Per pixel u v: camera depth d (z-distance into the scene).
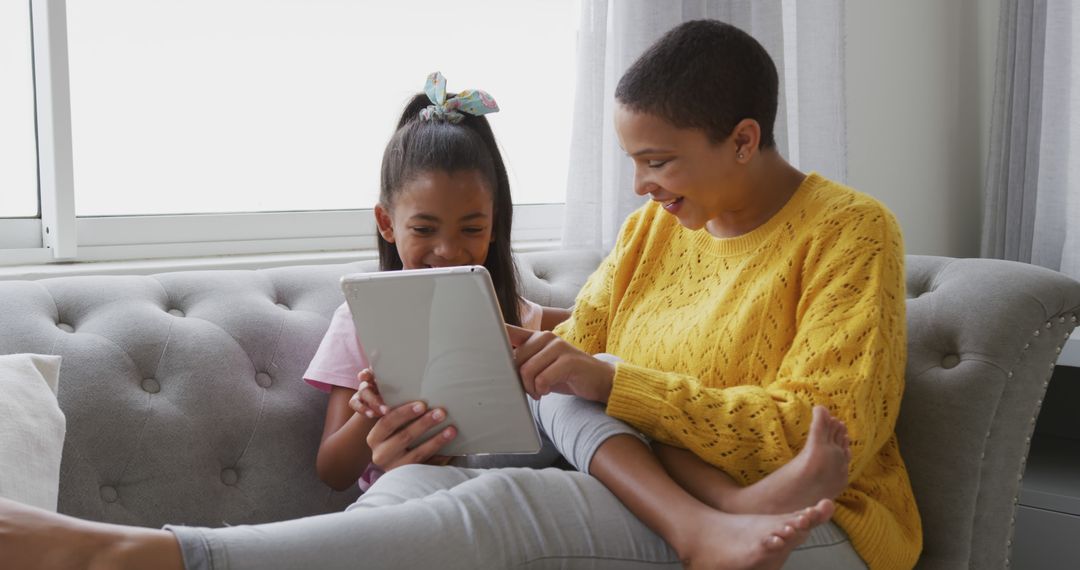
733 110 1.17
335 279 1.50
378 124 1.99
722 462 1.09
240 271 1.46
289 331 1.39
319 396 1.38
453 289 1.06
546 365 1.13
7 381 1.11
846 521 1.11
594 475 1.10
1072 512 1.65
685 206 1.23
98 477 1.21
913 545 1.17
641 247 1.44
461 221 1.38
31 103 1.66
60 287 1.31
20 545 0.85
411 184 1.38
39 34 1.61
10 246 1.65
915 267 1.39
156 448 1.24
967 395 1.22
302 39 1.89
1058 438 2.05
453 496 1.02
